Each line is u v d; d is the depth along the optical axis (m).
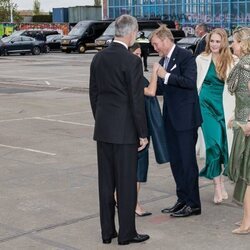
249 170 5.48
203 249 5.20
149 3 59.88
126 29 5.04
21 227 5.82
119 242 5.29
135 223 5.77
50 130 11.40
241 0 52.81
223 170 6.89
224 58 6.23
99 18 68.62
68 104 15.32
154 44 5.89
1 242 5.41
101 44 42.34
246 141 5.46
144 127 5.06
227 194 6.81
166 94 5.96
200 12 55.84
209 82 6.37
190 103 5.90
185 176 6.04
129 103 5.05
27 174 7.95
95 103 5.29
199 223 5.91
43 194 6.97
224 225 5.85
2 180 7.63
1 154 9.24
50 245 5.32
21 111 13.97
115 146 5.12
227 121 6.35
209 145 6.38
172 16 57.97
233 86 5.46
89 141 10.27
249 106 5.42
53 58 39.41
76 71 27.34
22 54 44.53
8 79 23.11
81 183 7.47
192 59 5.80
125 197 5.21
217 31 6.25
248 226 5.58
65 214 6.23
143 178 6.00
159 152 5.91
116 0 62.75
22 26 62.47
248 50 5.43
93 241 5.43
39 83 21.25
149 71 26.08
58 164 8.54
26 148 9.70
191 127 5.92
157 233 5.63
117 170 5.18
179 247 5.25
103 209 5.33
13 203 6.62
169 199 6.77
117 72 5.00
